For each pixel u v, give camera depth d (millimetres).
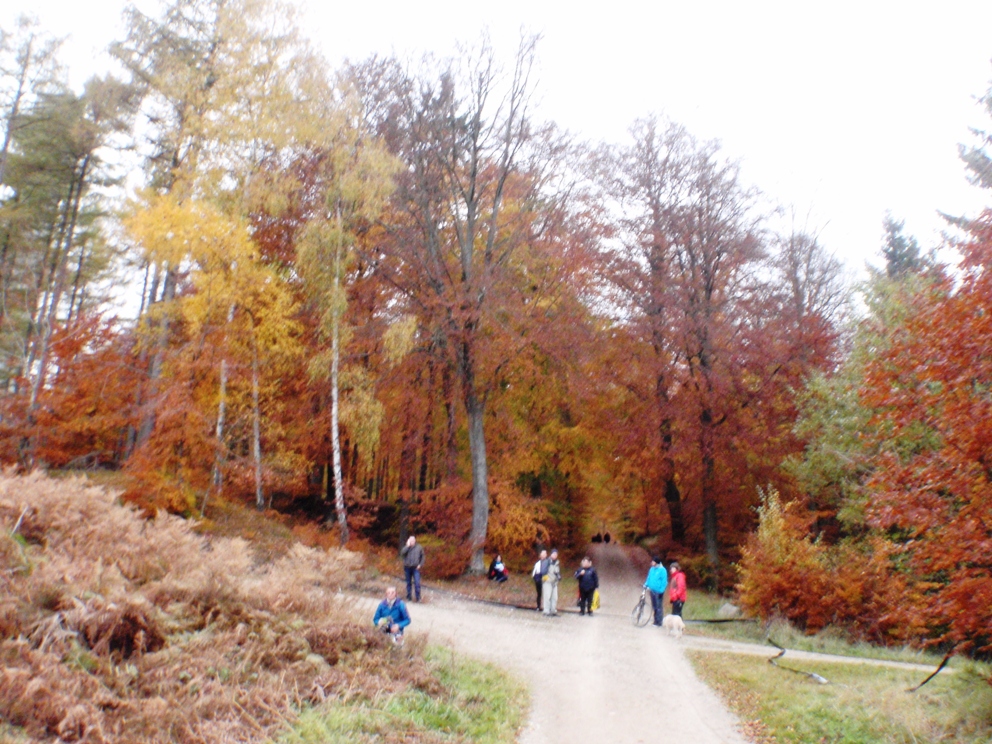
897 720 9562
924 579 15703
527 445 27812
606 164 29797
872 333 20703
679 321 27281
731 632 18094
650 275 29203
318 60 23594
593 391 27172
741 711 10711
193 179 22016
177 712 7285
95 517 10344
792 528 19109
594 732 9648
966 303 9242
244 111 22438
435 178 25047
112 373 20891
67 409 20438
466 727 9117
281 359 23188
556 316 26125
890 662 14516
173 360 20438
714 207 29094
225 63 22828
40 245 28844
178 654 8344
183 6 23906
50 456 20078
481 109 25391
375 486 32750
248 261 21219
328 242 21812
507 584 23781
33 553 8992
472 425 25469
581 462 30219
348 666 10070
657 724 10062
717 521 31391
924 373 9461
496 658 12922
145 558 9906
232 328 21547
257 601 10344
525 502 26062
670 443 28609
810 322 29625
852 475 21234
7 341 24469
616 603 22938
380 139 23047
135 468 18422
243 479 22969
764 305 28703
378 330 24516
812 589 17625
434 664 11141
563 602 22078
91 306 28062
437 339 25000
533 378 27219
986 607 8883
